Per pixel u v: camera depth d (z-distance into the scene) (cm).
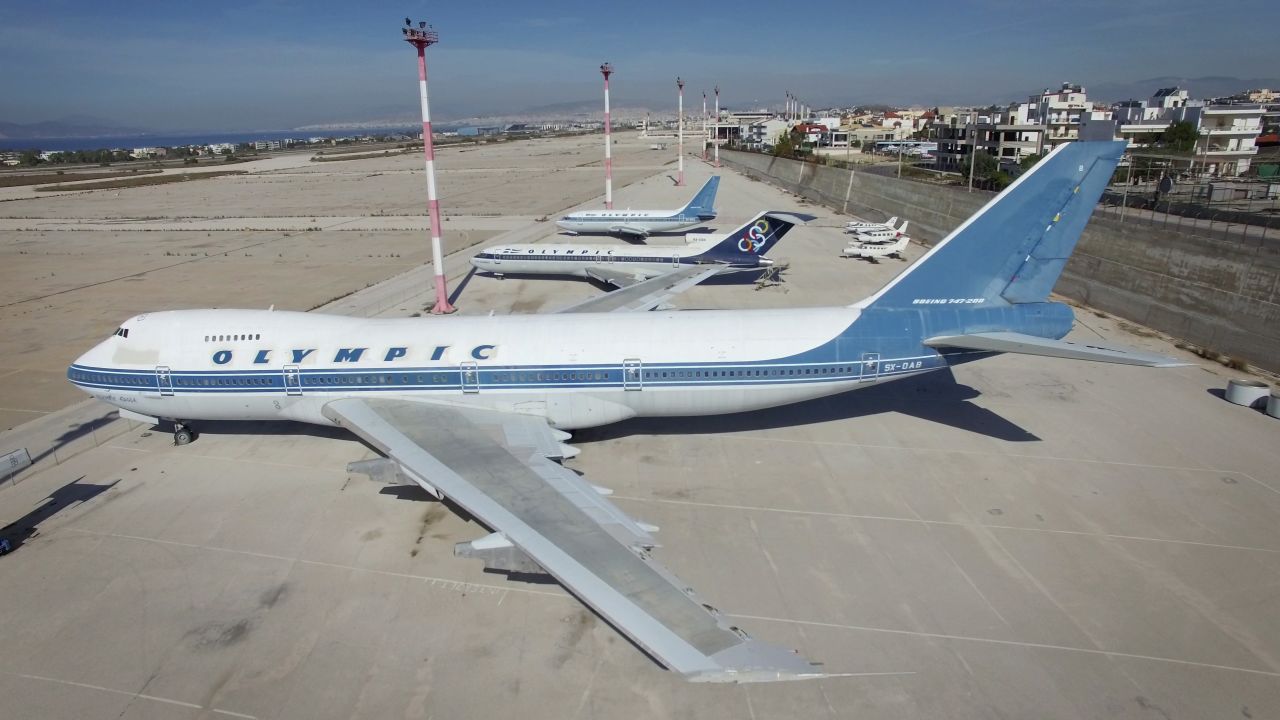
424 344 2930
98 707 1712
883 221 9362
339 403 2908
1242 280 4006
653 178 16750
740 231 5809
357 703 1714
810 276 6397
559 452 2539
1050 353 2453
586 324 2978
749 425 3309
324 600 2084
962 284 2923
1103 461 2875
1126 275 4934
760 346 2875
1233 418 3269
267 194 14988
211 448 3112
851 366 2888
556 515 1961
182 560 2289
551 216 10650
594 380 2878
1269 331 3847
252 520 2516
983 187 10000
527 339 2920
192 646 1909
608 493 2164
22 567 2261
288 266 7269
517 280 6481
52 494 2717
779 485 2728
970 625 1939
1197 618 1959
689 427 3294
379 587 2142
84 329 5031
